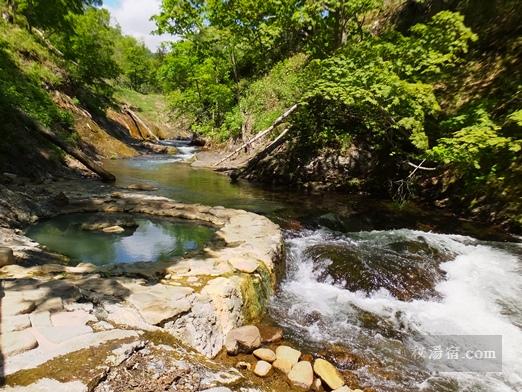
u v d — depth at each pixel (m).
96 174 11.64
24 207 6.69
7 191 6.80
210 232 6.56
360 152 11.80
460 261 6.22
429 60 8.71
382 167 11.23
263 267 4.83
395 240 6.99
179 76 26.33
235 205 9.12
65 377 2.37
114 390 2.39
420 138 8.05
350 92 8.67
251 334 3.73
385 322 4.65
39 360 2.49
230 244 5.48
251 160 13.20
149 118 35.47
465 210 8.82
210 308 3.68
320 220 8.13
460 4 13.22
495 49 10.83
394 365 3.86
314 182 12.11
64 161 11.33
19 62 16.22
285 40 15.95
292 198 10.41
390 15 16.41
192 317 3.46
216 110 23.61
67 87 19.22
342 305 5.00
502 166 8.50
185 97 25.16
